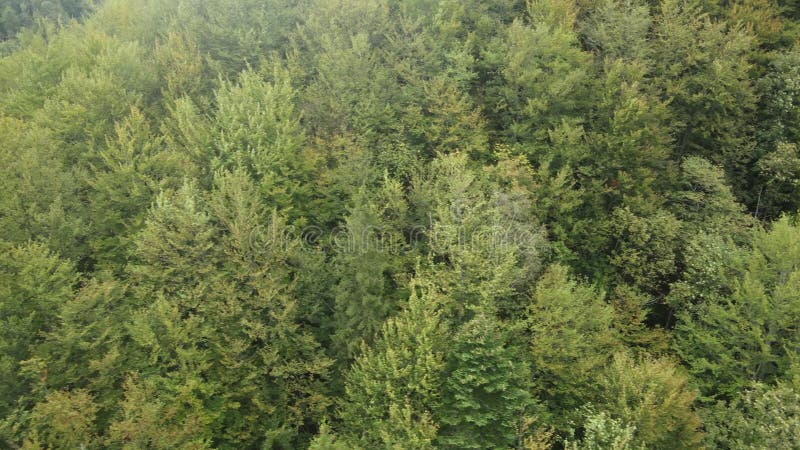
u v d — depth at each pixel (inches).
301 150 1378.0
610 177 1462.8
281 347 1107.3
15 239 1040.8
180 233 1066.7
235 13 1669.5
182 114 1352.1
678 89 1483.8
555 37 1486.2
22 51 1769.2
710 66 1472.7
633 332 1279.5
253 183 1225.4
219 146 1234.6
